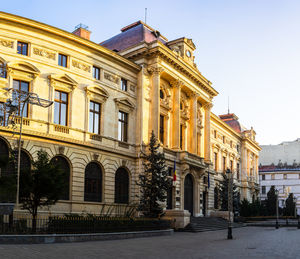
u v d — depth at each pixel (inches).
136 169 1699.1
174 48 1967.3
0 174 1132.5
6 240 845.2
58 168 1055.0
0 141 1228.5
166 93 1914.4
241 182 3314.5
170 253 795.4
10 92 1234.0
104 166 1546.5
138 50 1782.7
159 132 1791.3
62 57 1460.4
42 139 1325.0
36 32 1374.3
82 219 1042.7
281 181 4566.9
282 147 4845.0
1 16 1284.4
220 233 1505.9
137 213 1608.0
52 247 813.2
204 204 2245.3
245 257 742.5
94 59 1565.0
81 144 1446.9
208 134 2281.0
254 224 2357.3
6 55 1294.3
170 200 1851.6
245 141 3366.1
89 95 1518.2
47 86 1379.2
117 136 1633.9
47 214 1296.8
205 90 2224.4
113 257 709.3
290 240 1178.0
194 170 2046.0
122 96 1681.8
